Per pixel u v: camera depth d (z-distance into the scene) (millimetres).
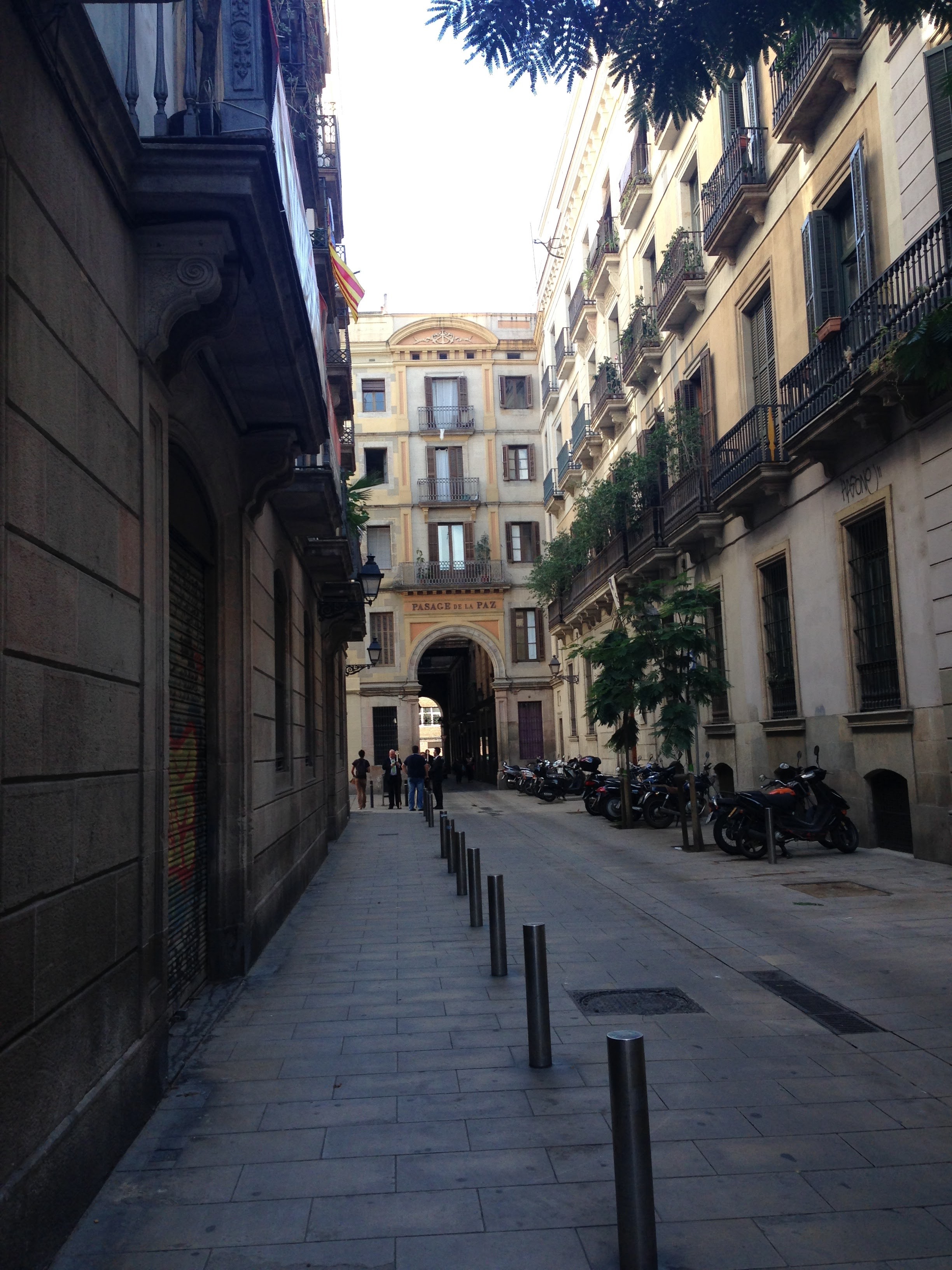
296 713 12227
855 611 13969
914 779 12398
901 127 12336
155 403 5398
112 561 4527
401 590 42594
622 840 17234
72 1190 3652
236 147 4902
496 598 43188
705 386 19984
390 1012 6527
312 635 14766
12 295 3396
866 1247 3428
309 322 7000
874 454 13180
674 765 19250
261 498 8484
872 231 13109
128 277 4926
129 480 4867
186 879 6883
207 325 5402
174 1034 6102
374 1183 3998
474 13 5020
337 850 18031
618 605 18438
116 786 4453
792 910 9734
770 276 16766
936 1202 3748
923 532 12055
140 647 4953
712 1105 4746
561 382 38812
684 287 20000
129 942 4590
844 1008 6387
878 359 11328
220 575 7906
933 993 6691
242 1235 3600
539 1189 3914
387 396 44062
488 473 43844
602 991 6910
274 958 8414
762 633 17266
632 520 24125
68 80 3953
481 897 10430
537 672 43000
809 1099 4809
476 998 6852
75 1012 3834
